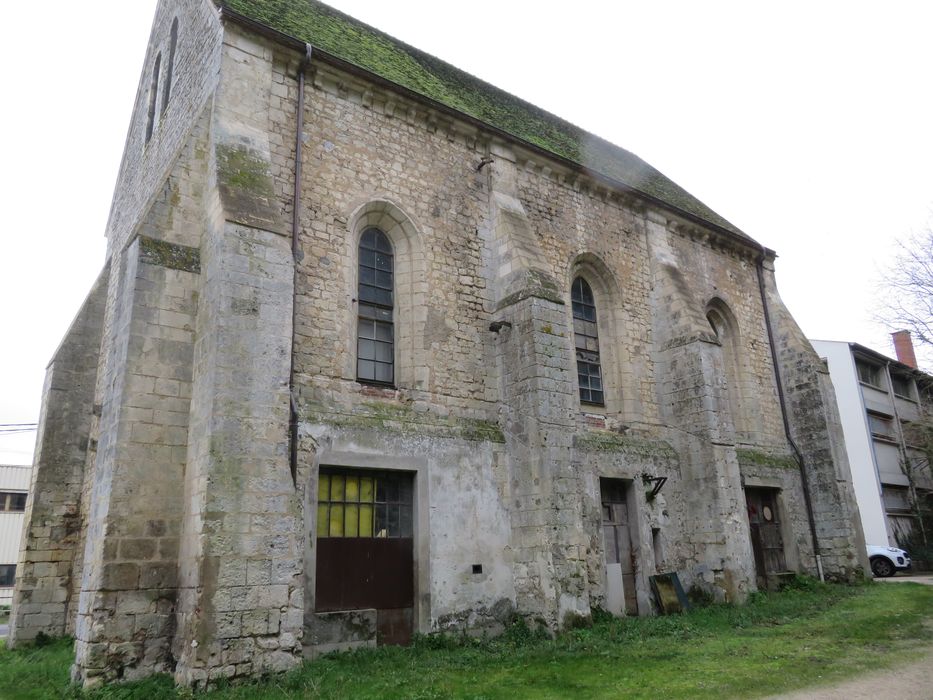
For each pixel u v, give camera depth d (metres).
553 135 19.38
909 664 8.66
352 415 11.37
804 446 19.91
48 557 13.72
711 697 7.52
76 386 14.93
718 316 20.00
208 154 11.29
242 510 9.04
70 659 10.94
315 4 15.95
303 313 11.30
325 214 12.02
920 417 34.66
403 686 8.27
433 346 12.87
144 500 9.55
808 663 8.93
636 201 17.75
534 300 13.02
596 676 8.72
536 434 12.44
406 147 13.55
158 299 10.34
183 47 14.23
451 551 11.80
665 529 15.32
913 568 29.75
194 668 8.24
